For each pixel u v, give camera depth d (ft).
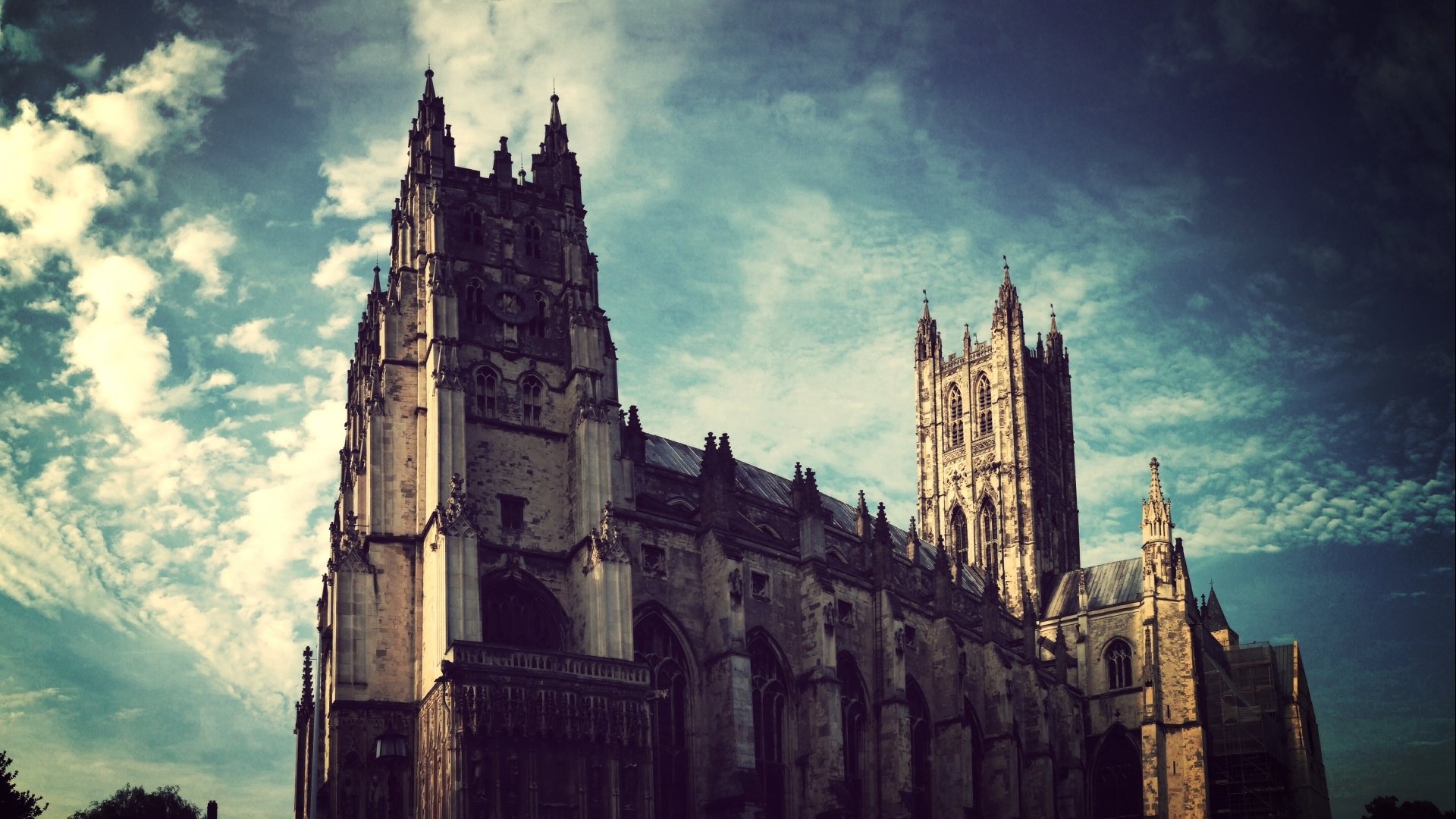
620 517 405.59
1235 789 556.10
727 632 404.77
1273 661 594.65
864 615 472.44
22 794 367.86
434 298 394.52
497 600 384.27
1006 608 648.38
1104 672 597.93
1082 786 564.71
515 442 402.31
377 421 389.39
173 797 492.54
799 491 468.34
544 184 444.96
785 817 423.23
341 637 365.20
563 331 422.82
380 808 352.08
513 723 334.44
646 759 352.08
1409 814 557.33
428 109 430.61
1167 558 579.48
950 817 483.51
